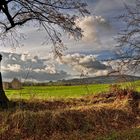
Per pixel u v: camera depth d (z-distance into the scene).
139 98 32.28
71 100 32.53
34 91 36.91
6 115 23.30
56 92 43.41
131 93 32.25
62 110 25.41
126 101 30.59
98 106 28.45
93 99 32.88
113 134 22.67
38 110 26.81
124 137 21.48
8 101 28.38
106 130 24.80
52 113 24.17
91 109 27.03
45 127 23.14
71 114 25.08
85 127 24.50
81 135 23.17
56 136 22.66
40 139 22.12
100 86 51.53
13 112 24.12
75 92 43.25
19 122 22.84
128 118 28.27
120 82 33.31
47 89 47.81
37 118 23.36
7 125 22.61
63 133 23.17
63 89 48.88
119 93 32.69
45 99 31.73
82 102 32.00
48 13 30.00
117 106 29.70
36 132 22.59
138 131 23.03
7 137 21.80
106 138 21.55
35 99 30.66
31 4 29.50
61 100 32.25
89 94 34.94
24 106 27.83
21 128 22.58
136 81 33.44
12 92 41.38
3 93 28.28
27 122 22.89
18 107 26.05
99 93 33.94
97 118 26.25
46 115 23.83
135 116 28.84
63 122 23.92
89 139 22.12
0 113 23.83
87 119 25.44
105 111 27.59
